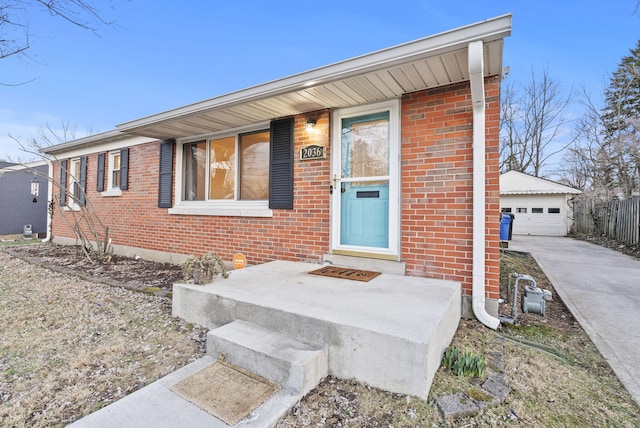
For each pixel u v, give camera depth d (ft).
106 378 7.71
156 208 22.00
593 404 6.71
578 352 9.25
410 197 12.57
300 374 6.82
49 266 20.30
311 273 12.91
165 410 6.24
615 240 34.55
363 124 14.14
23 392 7.16
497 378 7.31
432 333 6.98
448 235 11.84
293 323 8.30
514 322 11.28
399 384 6.80
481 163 10.82
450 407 6.22
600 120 55.93
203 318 10.56
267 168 17.29
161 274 18.22
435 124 12.09
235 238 17.84
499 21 8.35
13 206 48.44
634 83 51.70
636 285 16.62
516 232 52.01
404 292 10.18
